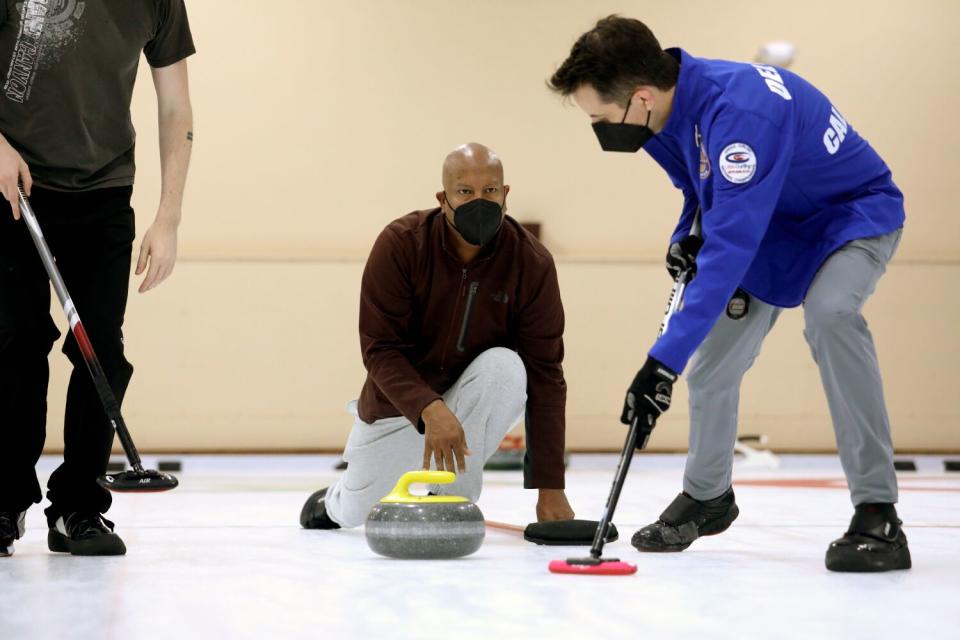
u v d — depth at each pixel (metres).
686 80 5.07
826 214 5.36
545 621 3.77
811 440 17.45
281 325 17.08
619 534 6.88
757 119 4.91
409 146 17.36
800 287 5.38
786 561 5.38
